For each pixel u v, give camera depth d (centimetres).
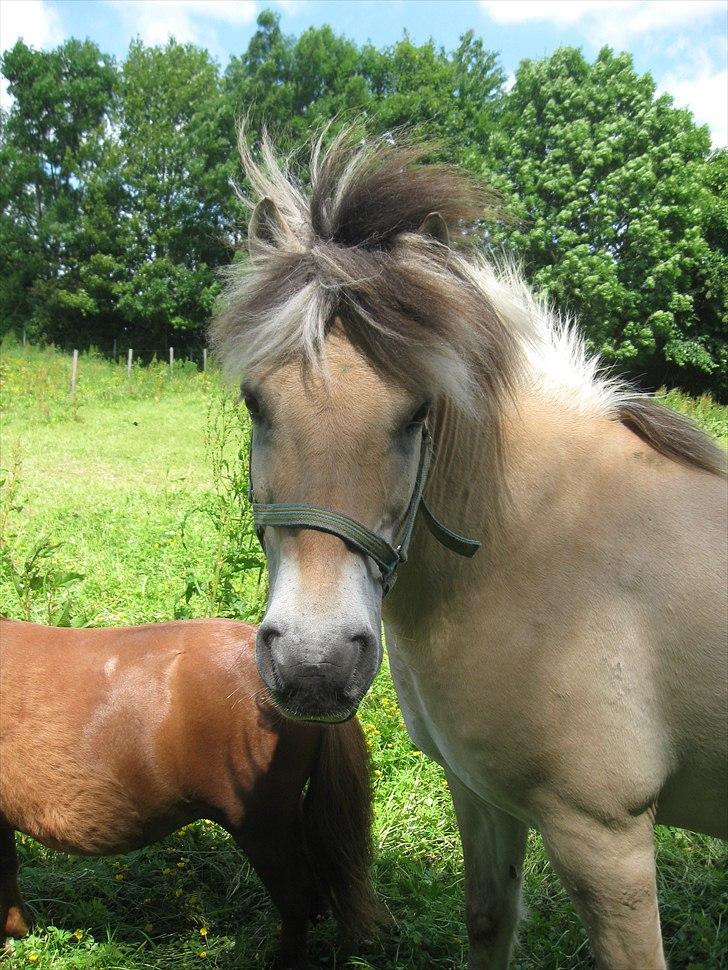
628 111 2356
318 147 176
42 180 3331
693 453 174
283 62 2775
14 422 1370
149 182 2928
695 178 2306
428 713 178
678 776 169
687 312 2317
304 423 133
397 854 293
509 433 166
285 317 135
